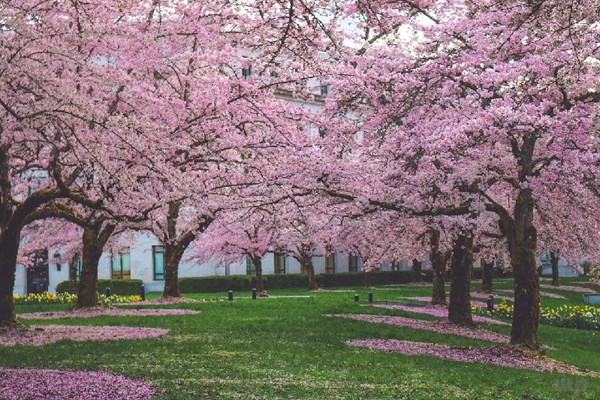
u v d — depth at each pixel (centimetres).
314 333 1956
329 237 2584
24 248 3544
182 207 2161
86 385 1079
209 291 5209
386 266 7156
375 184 1800
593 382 1464
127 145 1458
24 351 1457
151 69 1789
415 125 1825
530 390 1317
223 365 1358
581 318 2930
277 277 5641
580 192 1750
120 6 1571
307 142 1845
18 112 1326
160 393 1065
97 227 1945
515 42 1673
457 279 2430
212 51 1819
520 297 1820
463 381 1349
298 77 1706
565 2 1195
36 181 2852
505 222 1825
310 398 1096
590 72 1672
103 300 3266
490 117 1552
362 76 1756
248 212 1944
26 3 1398
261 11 1434
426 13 1828
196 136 1777
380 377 1329
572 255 2805
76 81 1630
